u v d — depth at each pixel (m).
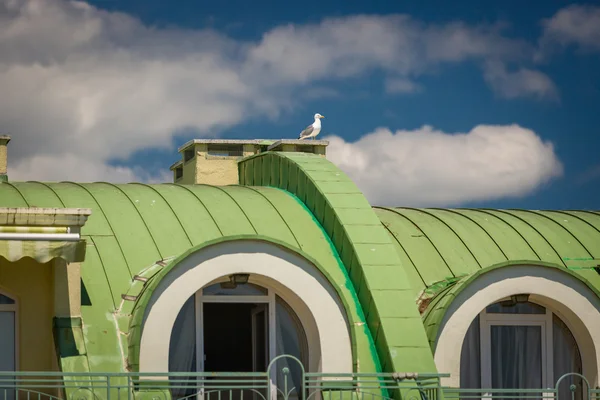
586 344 26.00
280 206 27.53
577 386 26.27
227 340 24.27
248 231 26.05
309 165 28.50
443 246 27.97
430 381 23.42
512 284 25.36
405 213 29.88
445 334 24.73
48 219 21.19
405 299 24.39
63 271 22.45
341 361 23.86
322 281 24.06
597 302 25.88
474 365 26.12
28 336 22.77
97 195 26.56
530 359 26.33
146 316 22.59
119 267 24.11
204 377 23.95
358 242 25.38
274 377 24.28
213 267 23.25
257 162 31.92
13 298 22.88
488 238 28.78
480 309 25.06
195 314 23.89
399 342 23.66
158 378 22.39
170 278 22.91
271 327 24.36
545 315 26.41
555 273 25.69
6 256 20.55
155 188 27.75
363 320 24.44
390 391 23.48
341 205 26.47
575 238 29.52
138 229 25.33
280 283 23.73
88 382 21.22
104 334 22.73
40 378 22.47
